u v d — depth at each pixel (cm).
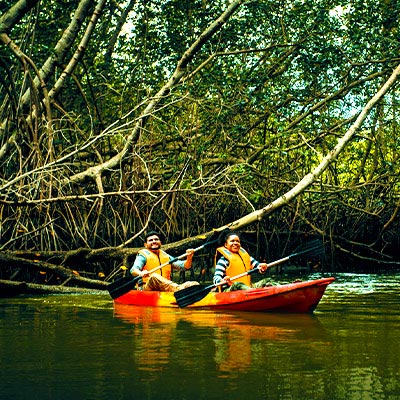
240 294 837
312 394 413
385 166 1697
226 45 1727
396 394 412
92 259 1223
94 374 466
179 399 405
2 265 1144
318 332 646
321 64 1617
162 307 886
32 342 598
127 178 1377
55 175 1288
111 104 1814
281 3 1638
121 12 1861
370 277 1444
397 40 1603
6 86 1370
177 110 1530
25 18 1758
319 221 1691
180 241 1302
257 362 500
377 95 1320
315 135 1644
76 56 1489
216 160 1541
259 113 1611
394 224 1788
